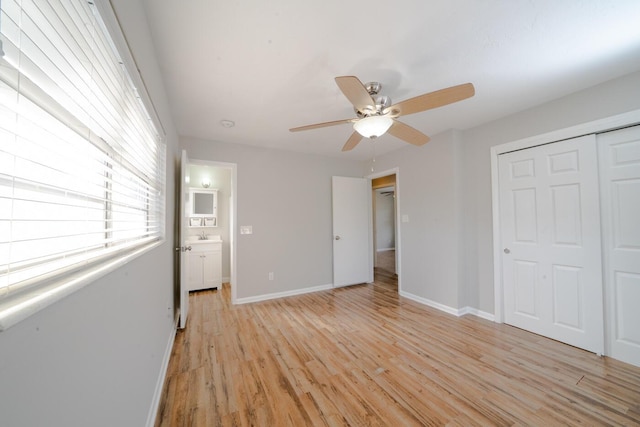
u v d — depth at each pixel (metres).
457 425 1.39
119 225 1.13
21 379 0.43
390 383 1.74
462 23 1.42
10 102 0.47
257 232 3.63
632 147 1.94
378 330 2.59
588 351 2.13
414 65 1.79
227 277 4.57
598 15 1.37
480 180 2.94
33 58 0.54
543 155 2.42
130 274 1.08
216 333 2.52
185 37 1.49
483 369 1.89
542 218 2.43
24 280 0.51
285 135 3.20
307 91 2.12
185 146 3.21
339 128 2.98
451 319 2.87
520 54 1.69
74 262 0.67
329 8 1.31
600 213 2.09
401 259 3.81
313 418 1.44
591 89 2.11
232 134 3.16
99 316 0.76
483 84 2.05
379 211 8.71
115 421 0.89
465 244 3.09
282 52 1.64
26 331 0.44
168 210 2.24
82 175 0.75
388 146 3.73
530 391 1.65
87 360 0.68
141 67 1.23
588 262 2.14
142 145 1.38
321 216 4.17
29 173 0.54
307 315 3.01
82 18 0.69
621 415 1.45
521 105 2.44
